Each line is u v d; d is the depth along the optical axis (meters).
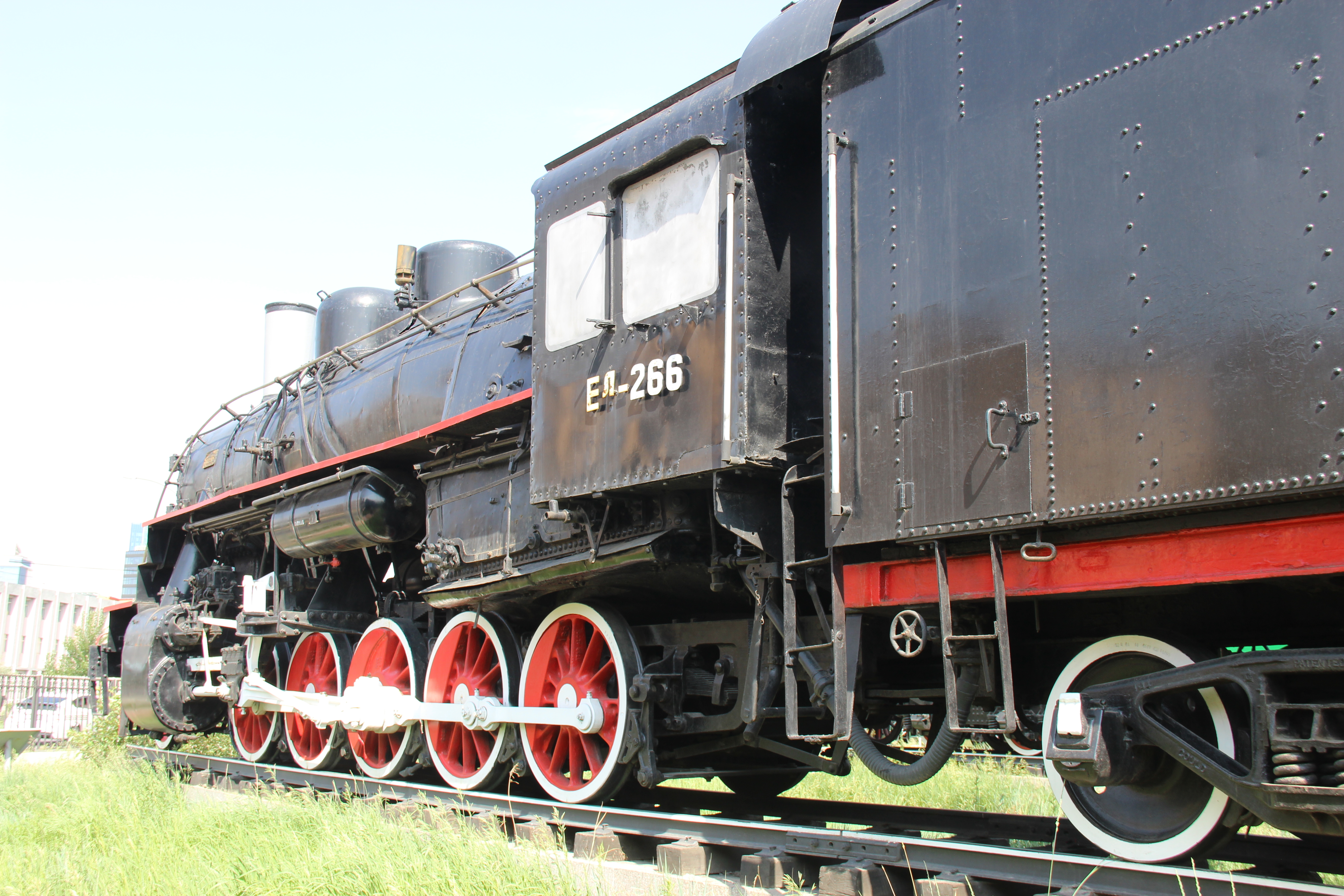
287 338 12.80
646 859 5.19
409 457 7.79
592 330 5.53
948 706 3.80
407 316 9.33
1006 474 3.64
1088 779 3.48
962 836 5.39
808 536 4.87
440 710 6.91
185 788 8.95
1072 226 3.57
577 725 5.83
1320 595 3.63
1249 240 3.12
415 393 8.41
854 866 3.89
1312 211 3.00
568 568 5.77
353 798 6.74
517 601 6.68
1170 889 3.28
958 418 3.83
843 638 4.23
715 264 4.85
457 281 10.45
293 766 9.35
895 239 4.17
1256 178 3.13
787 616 4.45
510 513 6.47
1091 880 3.46
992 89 3.90
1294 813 3.11
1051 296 3.60
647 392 5.08
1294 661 3.10
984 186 3.87
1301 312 2.99
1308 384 2.95
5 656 51.34
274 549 9.66
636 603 6.35
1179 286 3.27
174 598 11.09
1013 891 3.72
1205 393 3.16
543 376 5.84
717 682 5.58
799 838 4.34
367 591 9.05
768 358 4.71
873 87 4.35
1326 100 3.00
